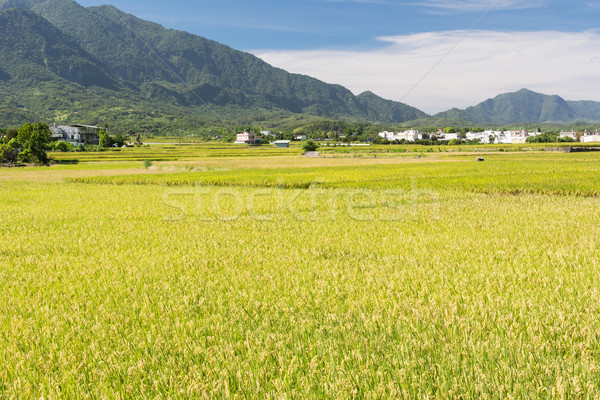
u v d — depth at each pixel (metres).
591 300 6.01
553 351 4.45
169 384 4.11
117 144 161.50
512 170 42.25
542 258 8.91
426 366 4.16
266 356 4.50
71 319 5.93
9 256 10.98
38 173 59.94
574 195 25.42
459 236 12.13
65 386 4.19
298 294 6.86
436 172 42.00
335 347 4.68
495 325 5.24
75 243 12.60
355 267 8.52
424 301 6.32
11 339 5.29
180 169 62.31
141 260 9.88
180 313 6.07
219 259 9.88
